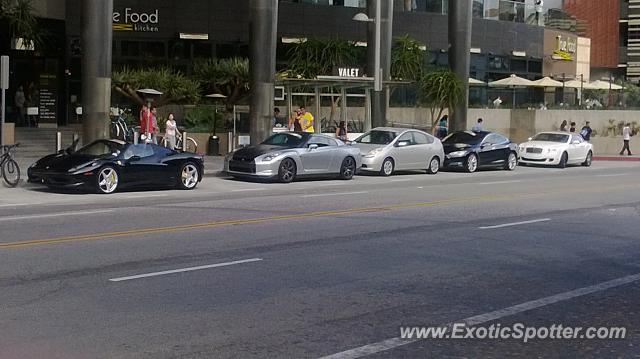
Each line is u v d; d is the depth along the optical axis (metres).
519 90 45.19
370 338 6.75
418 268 9.87
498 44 47.88
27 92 34.38
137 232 12.18
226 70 35.16
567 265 10.33
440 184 23.11
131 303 7.72
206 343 6.48
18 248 10.58
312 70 35.06
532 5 52.91
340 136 29.78
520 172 29.64
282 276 9.16
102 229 12.47
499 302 8.19
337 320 7.31
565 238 12.65
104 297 7.94
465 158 28.61
